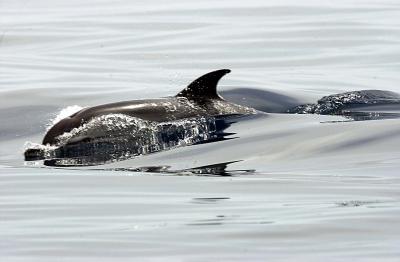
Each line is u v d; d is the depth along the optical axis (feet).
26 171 159.22
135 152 169.07
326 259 104.17
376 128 176.65
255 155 164.76
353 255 105.60
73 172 157.17
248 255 106.52
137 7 383.24
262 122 186.50
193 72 262.47
